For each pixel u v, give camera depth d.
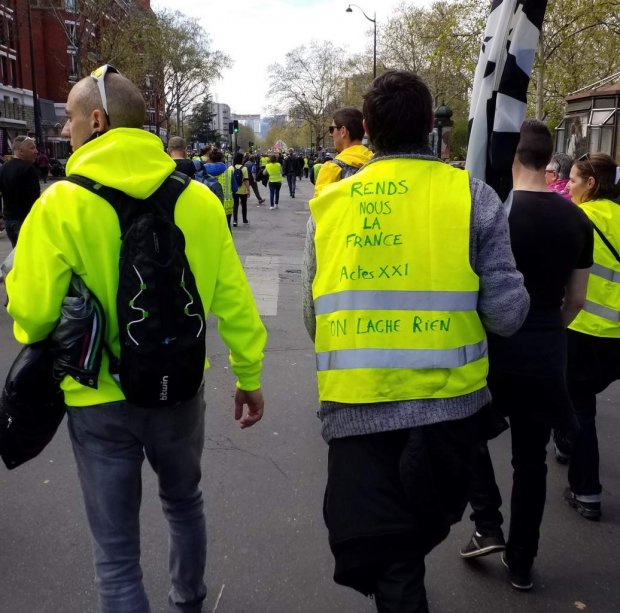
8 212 7.95
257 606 2.67
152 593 2.72
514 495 2.76
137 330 1.89
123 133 1.97
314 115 84.31
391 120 1.98
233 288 2.18
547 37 23.50
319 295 2.03
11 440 2.06
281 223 17.66
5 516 3.25
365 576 1.92
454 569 2.96
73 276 1.92
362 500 1.87
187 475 2.24
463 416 1.93
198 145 106.12
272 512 3.34
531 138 2.65
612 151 16.84
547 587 2.85
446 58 34.59
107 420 2.02
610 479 3.84
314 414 4.62
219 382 5.21
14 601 2.65
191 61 62.91
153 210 1.97
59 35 54.50
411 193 1.96
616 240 3.27
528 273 2.56
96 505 2.05
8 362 5.48
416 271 1.94
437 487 1.89
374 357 1.92
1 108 47.03
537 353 2.57
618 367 3.34
